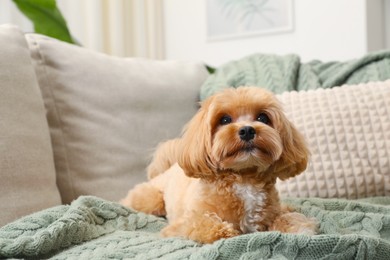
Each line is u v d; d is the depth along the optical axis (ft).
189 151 3.51
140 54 8.30
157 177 4.66
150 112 5.35
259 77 5.80
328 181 4.68
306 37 7.69
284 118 3.59
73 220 3.15
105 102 5.03
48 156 4.20
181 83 5.79
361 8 7.18
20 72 4.14
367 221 3.59
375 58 5.69
